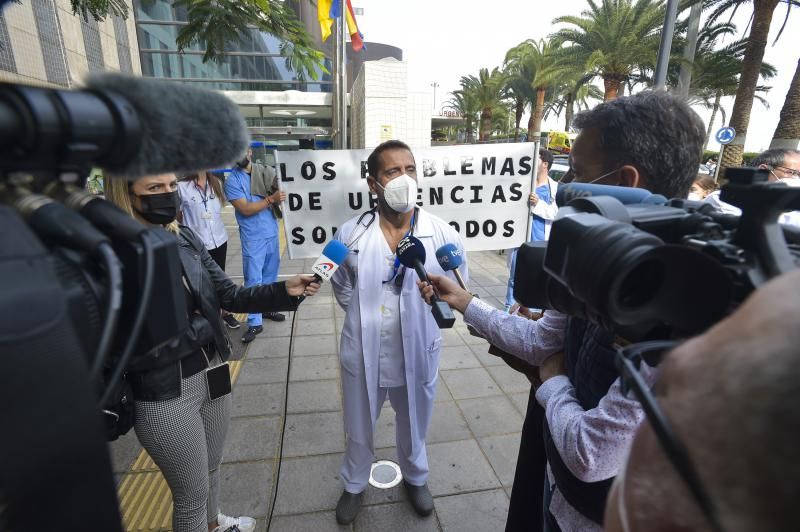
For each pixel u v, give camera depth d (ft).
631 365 1.55
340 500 7.04
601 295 1.65
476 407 9.84
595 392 3.05
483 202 11.51
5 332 1.00
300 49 12.01
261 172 13.92
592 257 1.71
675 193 3.17
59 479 1.11
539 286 2.74
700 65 58.65
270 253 14.55
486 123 106.93
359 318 6.34
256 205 13.50
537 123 88.43
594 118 3.33
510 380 10.91
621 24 59.16
